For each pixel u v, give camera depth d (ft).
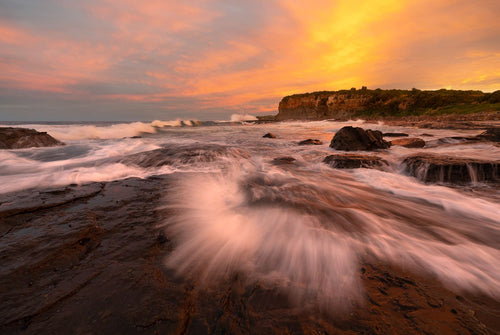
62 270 6.66
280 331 5.06
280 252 8.27
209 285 6.46
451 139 39.40
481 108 152.87
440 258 8.07
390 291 6.36
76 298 5.62
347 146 36.11
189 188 15.75
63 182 16.56
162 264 7.24
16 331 4.75
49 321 4.99
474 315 5.56
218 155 27.45
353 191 16.44
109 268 6.84
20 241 7.95
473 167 18.29
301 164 26.99
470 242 9.27
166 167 22.59
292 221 10.69
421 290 6.42
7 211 10.23
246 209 12.18
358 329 5.13
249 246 8.63
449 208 13.23
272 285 6.52
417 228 10.53
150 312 5.32
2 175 18.58
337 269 7.38
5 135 35.12
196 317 5.33
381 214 12.15
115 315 5.19
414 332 5.05
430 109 191.93
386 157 25.86
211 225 10.14
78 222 9.62
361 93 270.67
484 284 6.75
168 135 70.74
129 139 54.80
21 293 5.71
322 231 9.83
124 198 13.20
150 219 10.46
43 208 11.18
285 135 70.69
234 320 5.31
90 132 61.31
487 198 14.89
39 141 38.52
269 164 26.89
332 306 5.78
